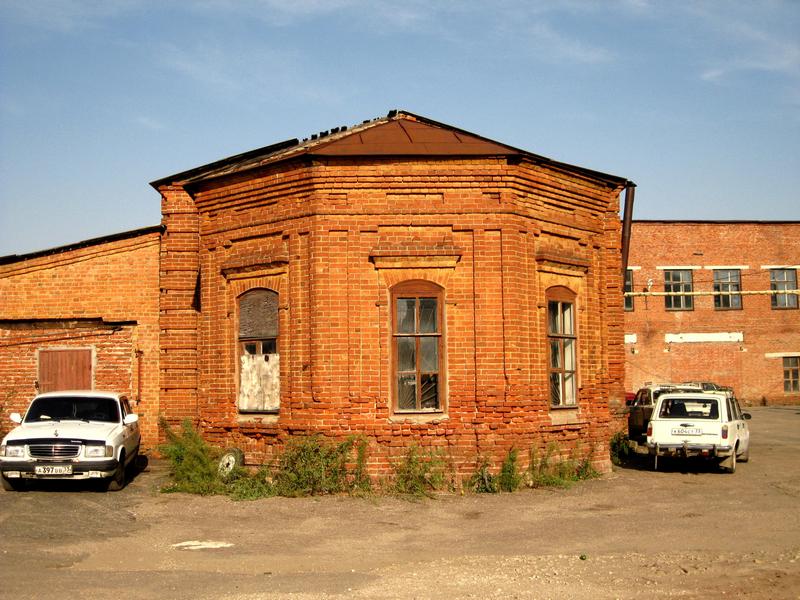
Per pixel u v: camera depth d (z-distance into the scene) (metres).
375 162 16.56
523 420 16.47
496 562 10.17
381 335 16.39
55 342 21.52
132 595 8.68
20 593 8.76
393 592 8.74
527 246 16.95
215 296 18.23
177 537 12.05
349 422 16.16
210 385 18.14
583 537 11.86
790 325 51.38
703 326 50.72
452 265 16.56
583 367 18.34
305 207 16.67
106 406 17.47
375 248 16.48
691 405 19.88
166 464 19.95
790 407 49.47
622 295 21.77
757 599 8.42
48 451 15.57
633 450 23.11
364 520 13.33
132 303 21.22
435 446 16.28
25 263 21.47
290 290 16.81
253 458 17.17
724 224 51.16
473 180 16.64
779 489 16.59
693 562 10.09
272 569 10.01
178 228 20.94
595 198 18.95
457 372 16.47
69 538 11.90
